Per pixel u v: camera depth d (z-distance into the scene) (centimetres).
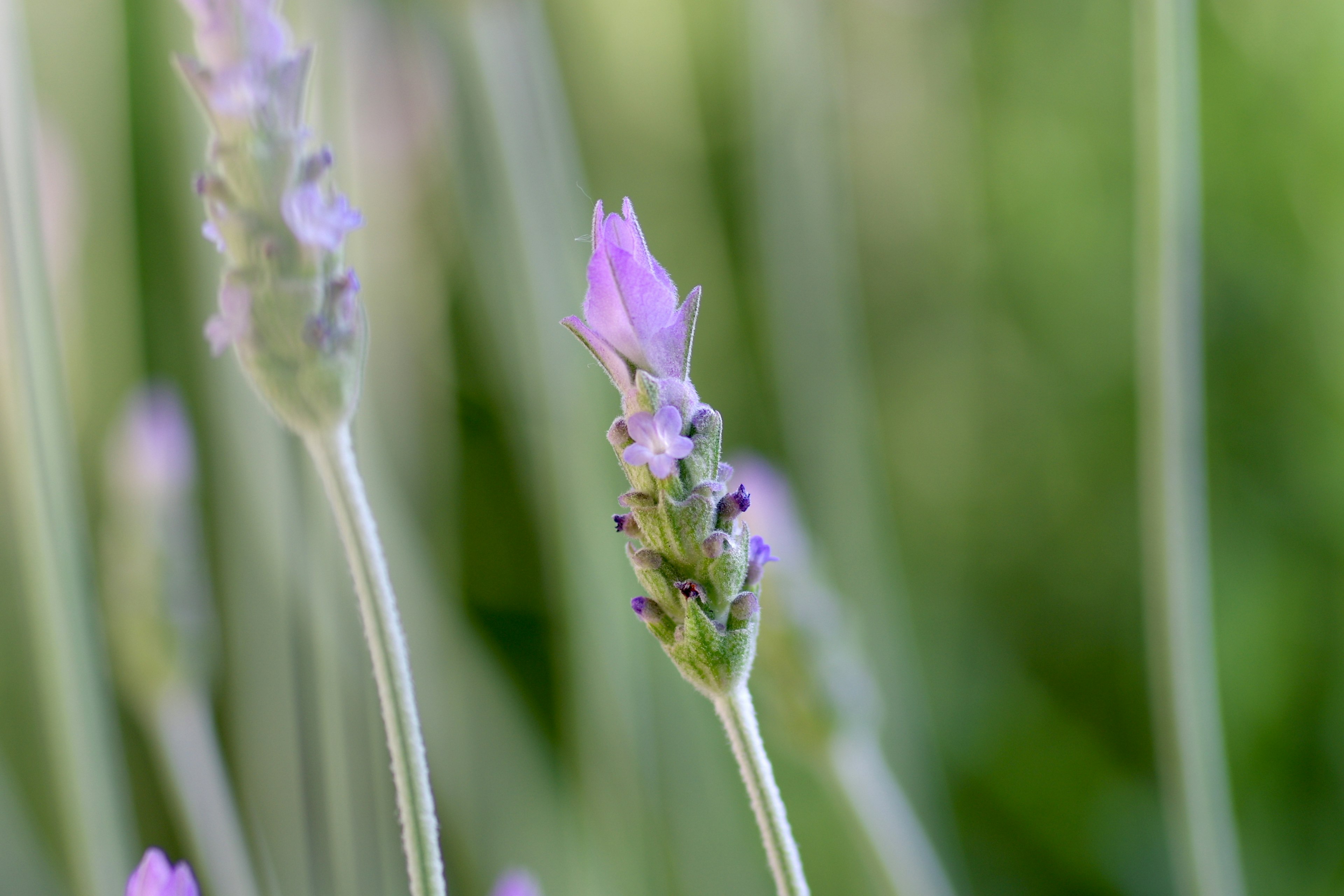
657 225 88
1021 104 97
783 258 74
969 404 93
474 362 89
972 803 82
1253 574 83
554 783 76
